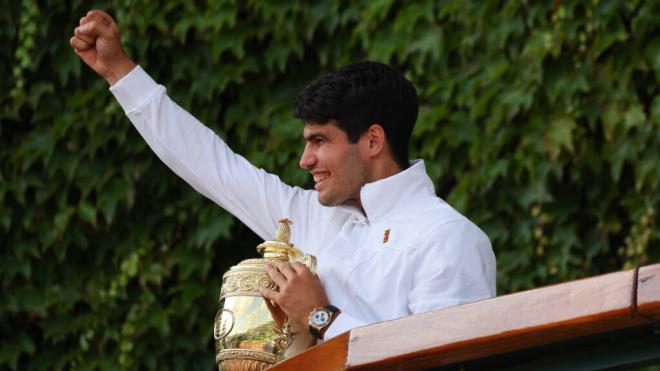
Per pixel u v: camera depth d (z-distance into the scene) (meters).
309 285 9.80
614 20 17.23
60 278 20.08
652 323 7.06
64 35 20.33
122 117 19.77
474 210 17.75
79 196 20.17
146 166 19.66
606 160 17.27
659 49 17.06
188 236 19.41
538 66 17.48
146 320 19.30
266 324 9.91
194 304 19.25
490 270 10.34
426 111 18.09
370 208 10.57
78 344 19.95
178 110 11.70
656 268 6.82
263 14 19.11
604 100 17.33
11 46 20.50
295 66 19.30
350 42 18.83
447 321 7.46
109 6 20.12
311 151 10.75
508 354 7.72
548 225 17.48
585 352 7.47
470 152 17.73
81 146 20.05
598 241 17.39
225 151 11.74
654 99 17.03
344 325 9.59
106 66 11.66
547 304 7.12
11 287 20.09
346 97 10.63
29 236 20.16
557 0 17.52
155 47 19.64
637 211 17.11
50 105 20.27
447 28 18.20
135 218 19.72
